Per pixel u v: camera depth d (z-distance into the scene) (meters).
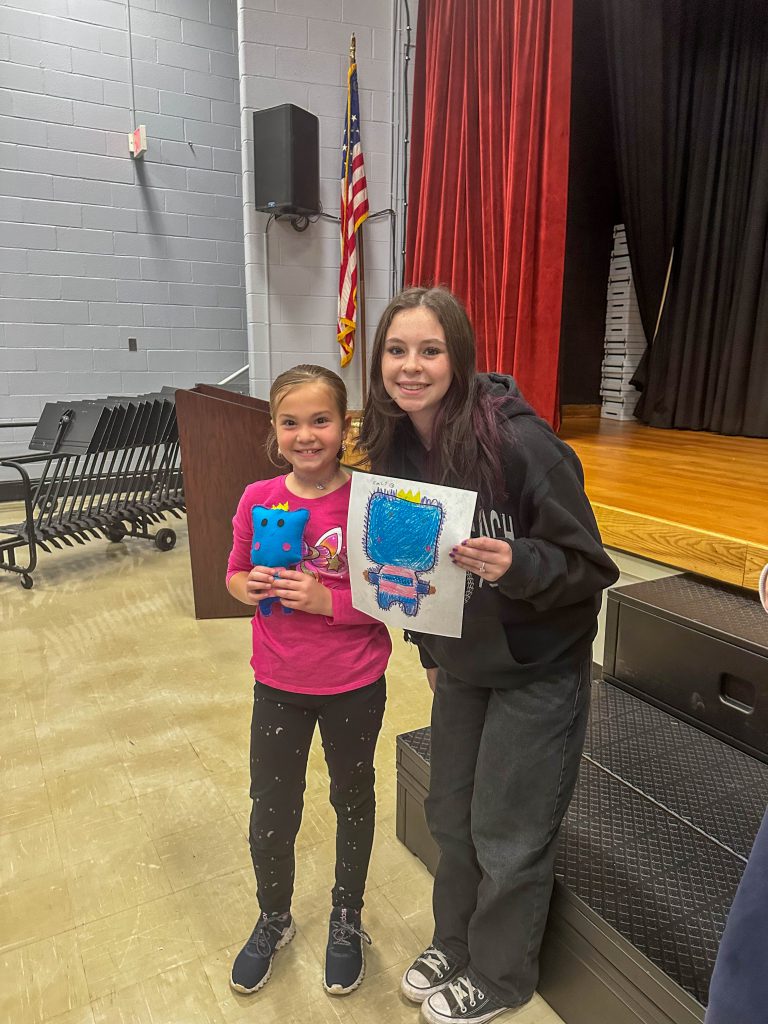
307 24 3.96
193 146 4.96
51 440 3.85
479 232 3.67
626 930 1.05
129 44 4.65
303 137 3.86
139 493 4.87
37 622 2.88
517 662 1.04
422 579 0.98
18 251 4.60
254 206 4.08
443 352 0.96
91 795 1.77
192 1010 1.20
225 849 1.59
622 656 1.78
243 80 3.93
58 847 1.58
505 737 1.06
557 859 1.19
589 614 1.07
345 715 1.17
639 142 4.11
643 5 3.82
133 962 1.29
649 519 2.01
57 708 2.20
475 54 3.53
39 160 4.55
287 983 1.25
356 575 1.04
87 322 4.87
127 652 2.61
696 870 1.16
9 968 1.27
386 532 0.99
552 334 3.31
